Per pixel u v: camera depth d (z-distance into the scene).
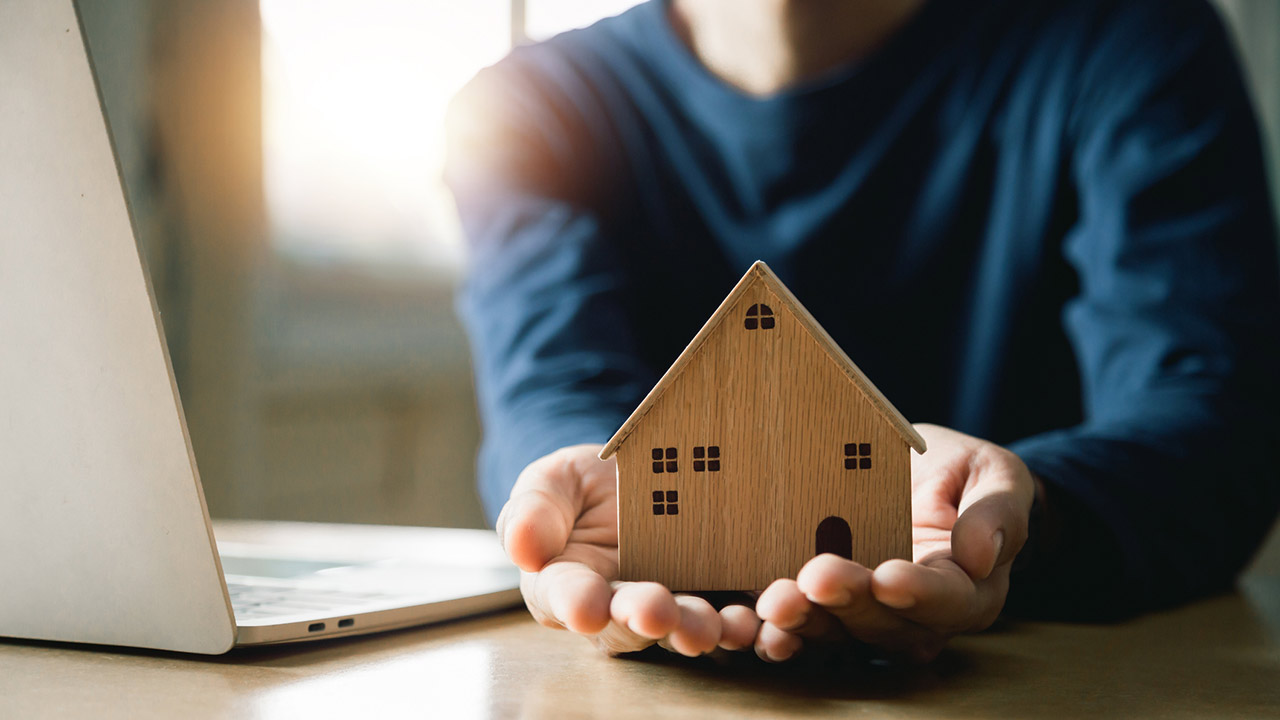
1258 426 0.94
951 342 1.38
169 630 0.46
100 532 0.46
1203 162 1.20
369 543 1.05
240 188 2.21
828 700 0.42
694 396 0.49
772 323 0.49
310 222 2.44
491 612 0.63
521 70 1.56
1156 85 1.24
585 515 0.56
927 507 0.55
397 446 2.68
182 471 0.44
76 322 0.43
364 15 2.52
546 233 1.41
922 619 0.41
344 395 2.50
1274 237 1.23
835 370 0.49
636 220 1.50
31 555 0.48
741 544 0.49
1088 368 1.21
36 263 0.43
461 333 2.84
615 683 0.45
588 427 1.02
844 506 0.49
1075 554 0.69
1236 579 0.88
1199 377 1.02
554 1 2.36
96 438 0.45
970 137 1.35
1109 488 0.72
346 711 0.39
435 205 2.75
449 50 2.53
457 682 0.45
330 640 0.53
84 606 0.48
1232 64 1.29
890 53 1.38
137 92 2.08
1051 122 1.32
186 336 2.16
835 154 1.40
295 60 2.39
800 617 0.40
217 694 0.41
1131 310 1.15
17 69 0.42
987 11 1.36
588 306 1.30
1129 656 0.54
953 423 1.38
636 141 1.50
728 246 1.46
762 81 1.44
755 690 0.44
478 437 2.89
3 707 0.39
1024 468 0.55
